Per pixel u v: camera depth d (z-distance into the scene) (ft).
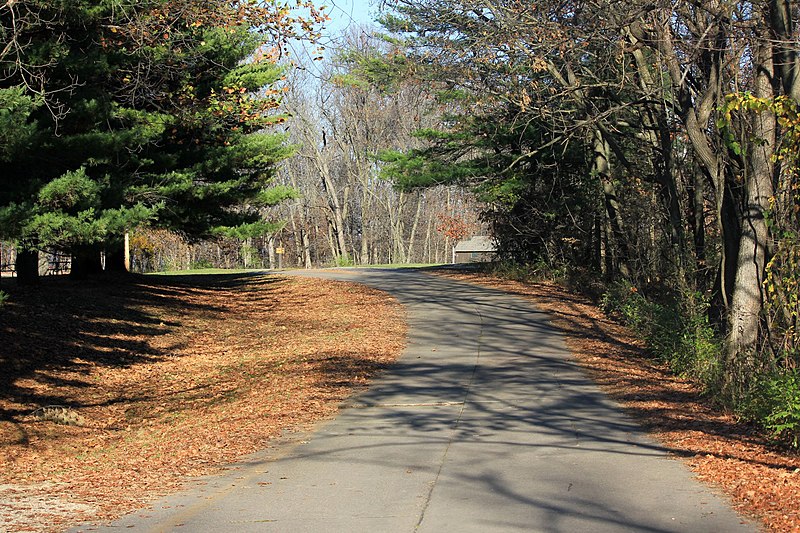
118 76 62.23
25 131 45.44
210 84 77.71
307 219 287.48
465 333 70.85
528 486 27.63
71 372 58.90
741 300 46.03
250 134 96.78
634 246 84.53
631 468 29.99
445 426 39.04
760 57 46.39
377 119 226.58
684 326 55.31
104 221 52.95
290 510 25.29
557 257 117.50
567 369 54.60
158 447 38.60
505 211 121.60
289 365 60.59
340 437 37.24
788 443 32.63
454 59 70.33
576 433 36.81
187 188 82.69
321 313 92.48
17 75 50.19
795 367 37.58
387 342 67.87
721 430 36.45
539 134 102.63
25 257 86.28
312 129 230.07
